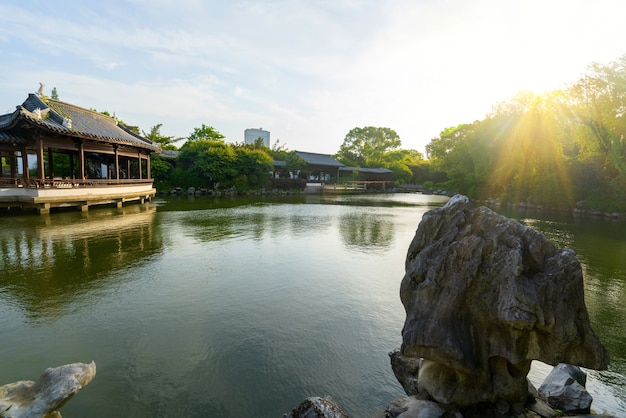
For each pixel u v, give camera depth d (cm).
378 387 456
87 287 805
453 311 357
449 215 404
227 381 462
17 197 1739
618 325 656
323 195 5003
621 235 1680
